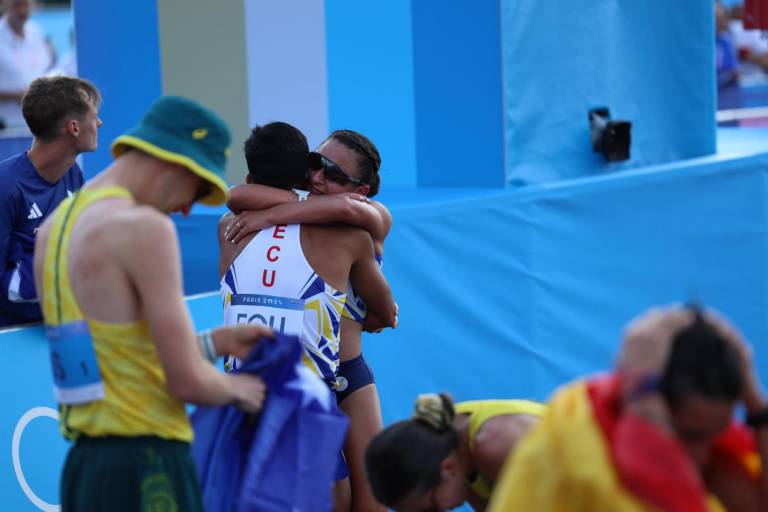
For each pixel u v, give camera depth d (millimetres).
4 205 13570
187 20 21734
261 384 9727
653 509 6066
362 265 12547
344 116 20844
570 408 6523
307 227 12297
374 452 8930
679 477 6078
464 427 9352
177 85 22016
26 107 13688
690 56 24109
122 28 22438
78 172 14898
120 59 22547
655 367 6289
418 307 16875
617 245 20281
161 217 8773
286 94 21109
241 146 21516
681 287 21594
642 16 22859
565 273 19250
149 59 22250
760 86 37219
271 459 9812
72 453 9258
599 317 19844
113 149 9352
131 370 8891
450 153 20000
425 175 20328
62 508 9398
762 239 23016
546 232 18984
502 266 18203
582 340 19578
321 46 20750
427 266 16984
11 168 13781
